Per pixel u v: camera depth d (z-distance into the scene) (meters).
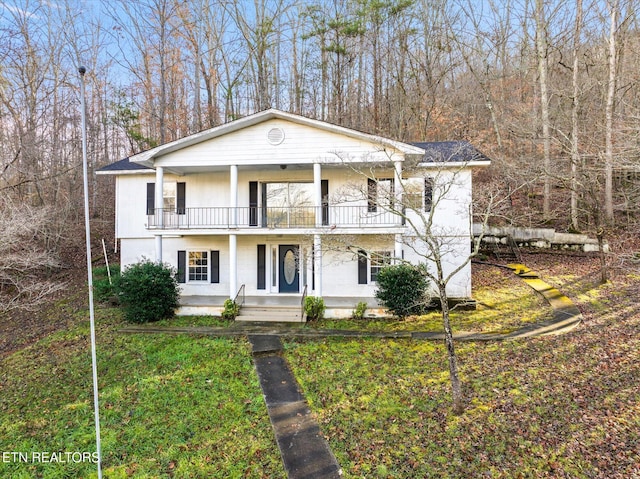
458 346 9.71
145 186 15.65
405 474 5.64
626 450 5.74
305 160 12.96
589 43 21.39
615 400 6.95
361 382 8.22
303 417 7.11
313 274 14.35
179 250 15.39
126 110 25.45
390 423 6.84
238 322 12.24
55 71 23.12
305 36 26.27
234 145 13.27
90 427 6.99
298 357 9.53
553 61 23.19
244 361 9.29
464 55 23.33
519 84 25.50
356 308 12.47
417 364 8.88
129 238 15.62
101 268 17.30
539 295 13.28
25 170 17.27
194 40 25.30
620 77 16.56
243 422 6.98
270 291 15.05
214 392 7.98
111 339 10.81
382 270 12.50
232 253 13.23
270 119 13.11
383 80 28.89
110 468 5.97
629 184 17.80
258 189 14.99
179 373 8.77
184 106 27.64
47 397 8.04
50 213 16.86
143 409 7.45
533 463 5.67
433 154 13.41
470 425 6.61
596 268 15.48
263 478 5.66
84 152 5.84
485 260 17.95
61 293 16.02
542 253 17.84
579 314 11.31
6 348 11.18
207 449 6.33
